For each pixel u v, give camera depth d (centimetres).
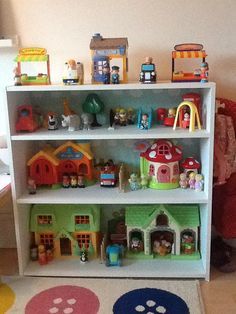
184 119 194
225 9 201
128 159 219
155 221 204
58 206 213
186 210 209
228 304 177
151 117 205
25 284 193
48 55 195
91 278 197
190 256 206
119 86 179
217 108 206
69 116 197
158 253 209
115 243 215
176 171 203
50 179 206
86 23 206
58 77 213
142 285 190
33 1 205
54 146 221
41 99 215
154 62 208
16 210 194
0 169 221
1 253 224
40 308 175
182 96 207
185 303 176
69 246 218
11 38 208
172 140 215
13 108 190
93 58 185
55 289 188
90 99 203
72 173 212
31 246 213
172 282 192
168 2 202
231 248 213
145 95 210
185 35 205
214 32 204
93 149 219
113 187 206
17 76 185
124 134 185
